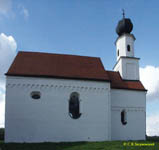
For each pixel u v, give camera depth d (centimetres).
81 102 2370
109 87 2489
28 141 2138
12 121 2147
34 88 2270
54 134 2209
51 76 2330
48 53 2744
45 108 2248
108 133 2355
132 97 2739
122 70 3016
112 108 2628
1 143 2031
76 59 2784
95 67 2714
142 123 2681
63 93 2333
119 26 3253
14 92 2217
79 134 2273
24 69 2361
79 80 2412
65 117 2278
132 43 3195
